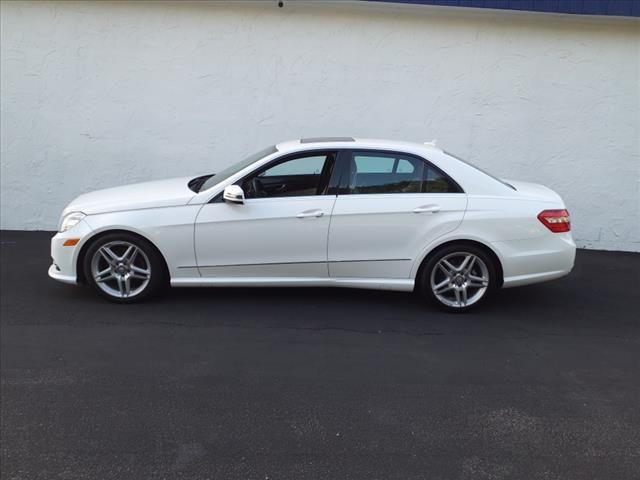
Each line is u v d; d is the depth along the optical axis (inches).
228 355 155.9
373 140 196.1
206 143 292.7
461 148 292.5
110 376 142.8
